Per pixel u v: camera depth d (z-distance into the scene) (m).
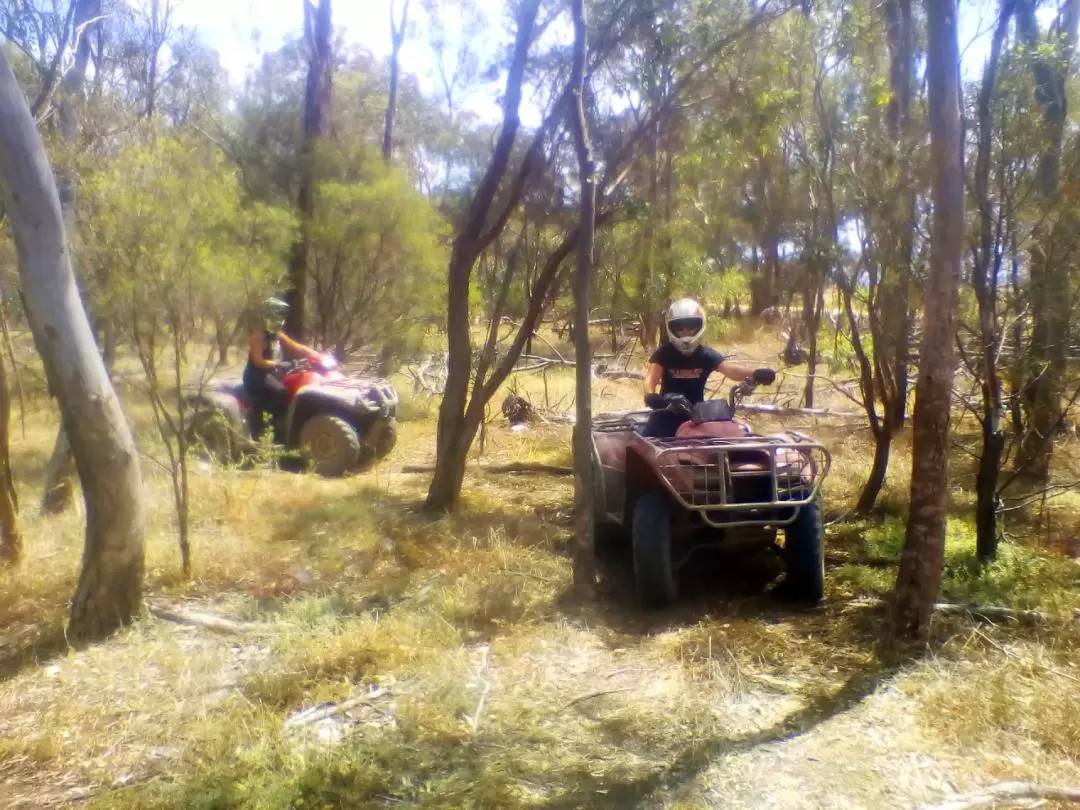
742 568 5.54
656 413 5.26
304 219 13.00
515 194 6.66
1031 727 3.44
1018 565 5.09
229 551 5.68
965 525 5.98
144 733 3.55
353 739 3.46
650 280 8.05
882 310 6.39
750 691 3.85
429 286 13.99
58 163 5.32
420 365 14.55
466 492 7.57
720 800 3.05
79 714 3.68
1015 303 5.35
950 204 4.00
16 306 9.99
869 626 4.48
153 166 4.93
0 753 3.39
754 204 7.11
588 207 4.87
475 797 3.07
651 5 5.57
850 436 9.09
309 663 4.11
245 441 7.55
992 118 5.05
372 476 8.45
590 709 3.73
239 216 5.70
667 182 7.34
